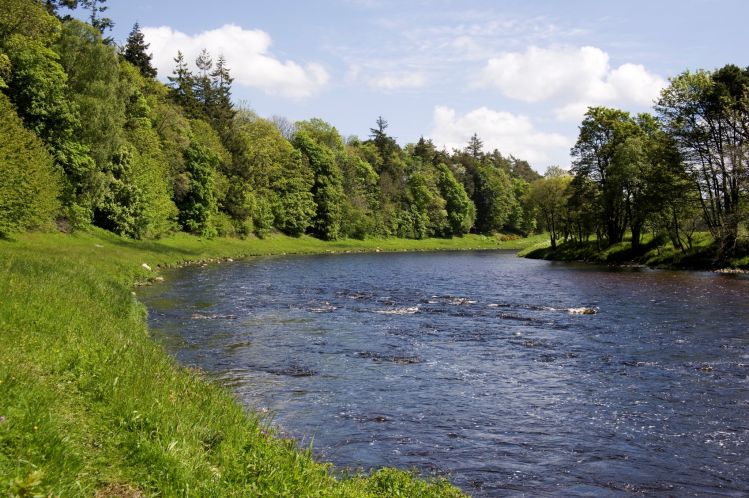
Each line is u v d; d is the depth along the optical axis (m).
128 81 67.50
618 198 65.31
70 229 52.25
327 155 114.88
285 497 6.90
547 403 14.33
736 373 17.20
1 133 38.38
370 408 13.72
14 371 8.26
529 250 96.50
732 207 51.41
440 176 151.00
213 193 84.88
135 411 8.26
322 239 111.94
